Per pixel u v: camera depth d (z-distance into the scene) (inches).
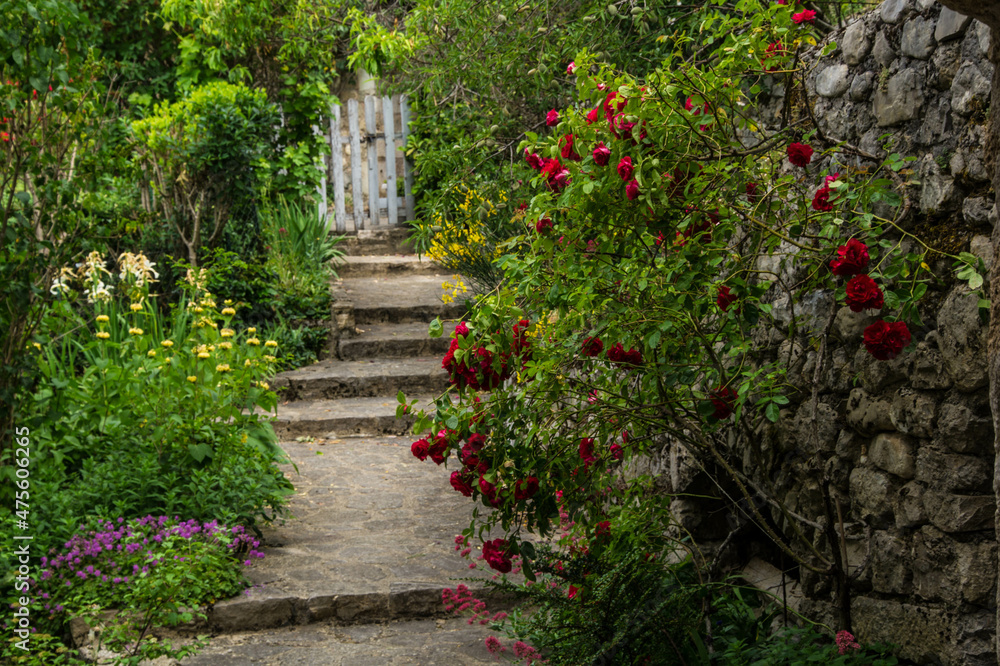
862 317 116.3
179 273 303.9
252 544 167.2
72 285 276.4
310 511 197.6
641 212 111.6
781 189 114.7
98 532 154.2
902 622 110.7
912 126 111.7
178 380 190.7
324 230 370.9
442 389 283.7
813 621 128.5
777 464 137.9
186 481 178.7
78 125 162.4
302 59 390.9
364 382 279.6
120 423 183.8
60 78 151.4
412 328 321.1
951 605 103.0
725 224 109.0
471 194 252.2
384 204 423.5
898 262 99.8
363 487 213.9
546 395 120.6
